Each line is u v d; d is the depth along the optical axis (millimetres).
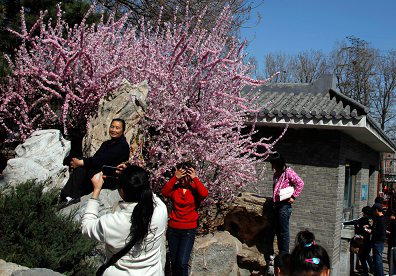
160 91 6895
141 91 6660
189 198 5891
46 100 7203
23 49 6992
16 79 7230
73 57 6578
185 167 5918
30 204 4320
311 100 10039
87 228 3221
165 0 12531
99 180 3455
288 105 9820
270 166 10094
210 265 7297
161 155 6879
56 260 4086
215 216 7914
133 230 3109
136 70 7180
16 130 7633
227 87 7293
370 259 10672
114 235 3123
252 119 9461
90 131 6512
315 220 9602
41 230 4215
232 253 7617
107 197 5301
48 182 5359
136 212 3127
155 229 3254
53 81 6828
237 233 8297
